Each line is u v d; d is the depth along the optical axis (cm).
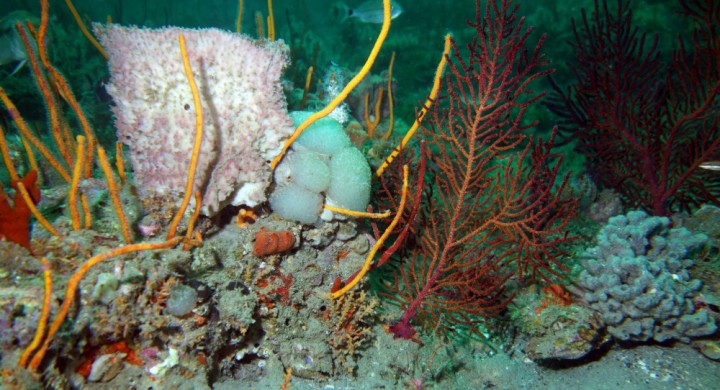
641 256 48
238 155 37
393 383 44
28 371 27
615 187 79
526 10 221
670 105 72
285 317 42
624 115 74
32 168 35
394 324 49
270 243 39
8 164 33
